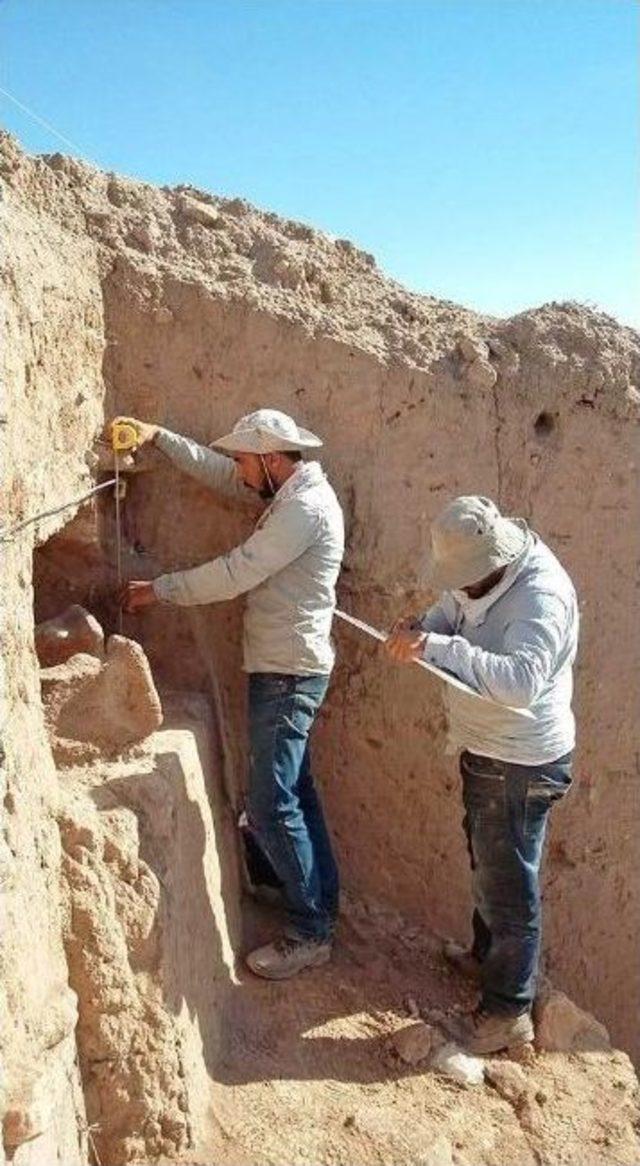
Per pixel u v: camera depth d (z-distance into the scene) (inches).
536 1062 154.6
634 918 198.7
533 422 181.9
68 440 143.8
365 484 175.8
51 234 152.5
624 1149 141.6
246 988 155.4
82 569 161.9
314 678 153.2
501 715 138.6
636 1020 201.3
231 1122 133.1
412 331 180.9
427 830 185.3
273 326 171.8
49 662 144.7
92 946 121.1
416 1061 149.5
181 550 170.7
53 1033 109.4
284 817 153.3
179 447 162.2
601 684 189.9
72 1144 112.4
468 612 139.6
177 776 138.9
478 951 168.4
